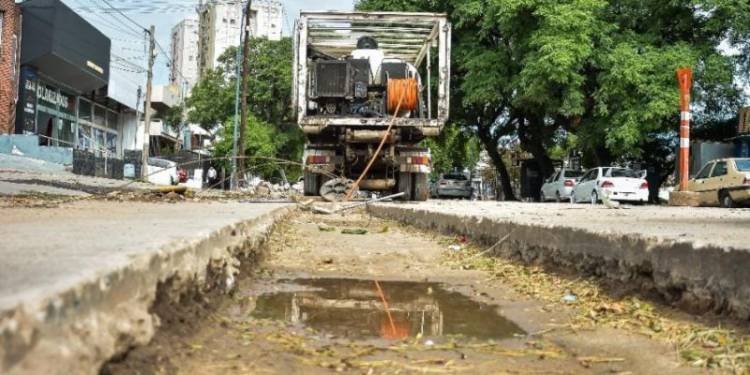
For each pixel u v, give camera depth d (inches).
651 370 112.9
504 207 496.1
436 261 260.8
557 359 120.3
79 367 71.7
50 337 67.7
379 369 110.8
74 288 74.7
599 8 918.4
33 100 1058.7
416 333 139.6
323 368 109.3
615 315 153.5
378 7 1066.7
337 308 165.5
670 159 1149.1
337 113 591.8
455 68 1074.1
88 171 1059.3
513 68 985.5
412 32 660.1
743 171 695.7
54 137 1150.3
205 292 143.1
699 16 958.4
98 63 1243.8
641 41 943.7
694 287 144.2
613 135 896.9
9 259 95.7
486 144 1225.4
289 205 489.4
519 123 1192.8
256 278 206.5
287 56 1668.3
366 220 492.1
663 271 156.6
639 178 852.6
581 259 199.8
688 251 148.0
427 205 522.3
